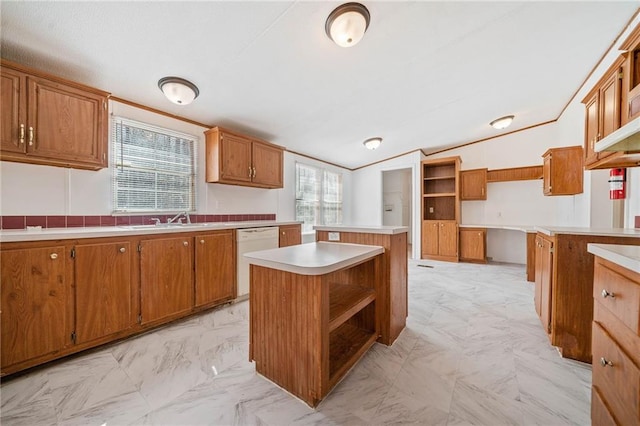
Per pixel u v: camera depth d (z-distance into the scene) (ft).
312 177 17.56
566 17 6.77
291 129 12.26
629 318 2.85
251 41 6.29
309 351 4.39
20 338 5.08
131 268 6.69
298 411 4.33
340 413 4.29
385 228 6.68
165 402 4.52
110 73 6.97
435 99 10.94
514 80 10.05
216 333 7.13
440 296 10.29
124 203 8.37
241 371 5.40
